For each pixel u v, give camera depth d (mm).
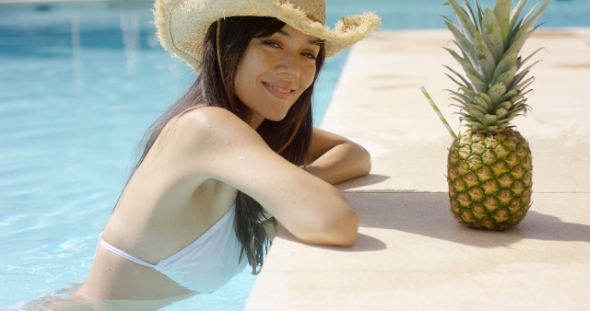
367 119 4984
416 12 17547
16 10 18797
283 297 1995
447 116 5051
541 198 2961
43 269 3268
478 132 2439
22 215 4090
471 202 2463
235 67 2562
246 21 2504
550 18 16234
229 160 2352
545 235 2486
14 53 11430
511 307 1922
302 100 2852
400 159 3783
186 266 2598
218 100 2590
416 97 5898
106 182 4738
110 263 2629
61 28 14648
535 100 5605
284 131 2896
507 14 2293
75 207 4242
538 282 2082
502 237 2477
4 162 5223
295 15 2400
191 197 2504
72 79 9000
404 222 2674
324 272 2164
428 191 3129
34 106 7328
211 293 2744
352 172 3330
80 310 2648
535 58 8281
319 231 2318
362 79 7059
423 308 1920
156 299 2625
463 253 2320
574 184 3168
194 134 2408
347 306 1936
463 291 2025
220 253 2656
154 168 2535
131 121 6543
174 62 10258
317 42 2625
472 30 2328
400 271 2170
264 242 2838
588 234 2494
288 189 2318
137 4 19453
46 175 4898
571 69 7352
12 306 2746
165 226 2527
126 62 10383
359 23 2977
